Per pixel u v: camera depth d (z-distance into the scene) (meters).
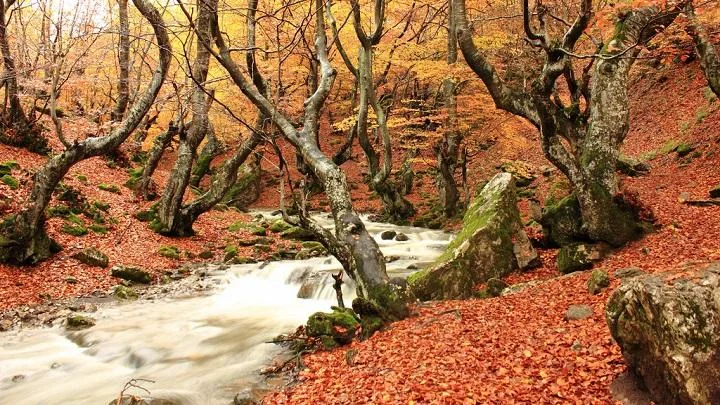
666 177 15.43
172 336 9.13
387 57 17.75
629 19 10.18
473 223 11.20
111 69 24.25
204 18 14.72
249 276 13.55
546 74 10.12
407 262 14.19
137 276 12.98
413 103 23.22
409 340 7.18
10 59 15.88
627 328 4.66
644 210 10.54
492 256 10.41
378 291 8.33
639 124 21.58
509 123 18.83
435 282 9.81
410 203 23.12
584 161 10.33
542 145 10.77
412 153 25.25
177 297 11.93
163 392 6.74
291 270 13.27
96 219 15.58
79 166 19.81
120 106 20.95
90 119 22.81
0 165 15.23
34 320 9.83
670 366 4.09
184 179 16.45
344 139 33.53
